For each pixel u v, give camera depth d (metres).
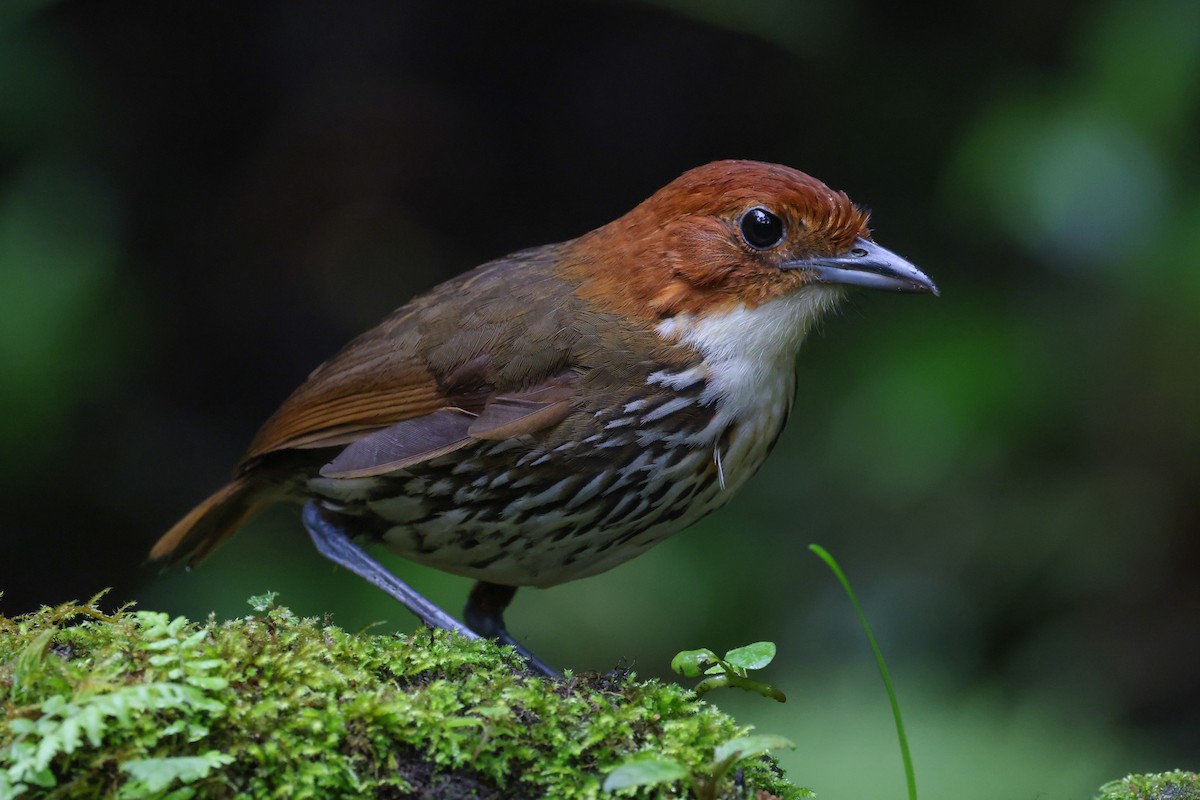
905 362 11.92
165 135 13.60
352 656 4.86
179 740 4.25
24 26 12.10
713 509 7.43
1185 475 12.30
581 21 14.05
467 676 4.98
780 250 7.05
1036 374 11.81
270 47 13.89
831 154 13.49
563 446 6.79
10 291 11.35
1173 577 12.51
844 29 12.62
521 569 7.34
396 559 11.20
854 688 11.61
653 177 14.39
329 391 7.44
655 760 4.24
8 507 12.76
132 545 13.12
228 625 4.82
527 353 6.95
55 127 12.21
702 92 14.07
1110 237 10.99
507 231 14.39
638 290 7.04
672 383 6.91
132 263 13.09
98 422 12.92
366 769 4.43
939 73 12.93
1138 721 12.02
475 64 14.30
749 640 12.18
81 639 4.69
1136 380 12.08
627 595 12.02
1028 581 12.64
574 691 5.04
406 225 14.20
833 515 12.80
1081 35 11.84
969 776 10.47
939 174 12.91
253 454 7.75
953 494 12.70
